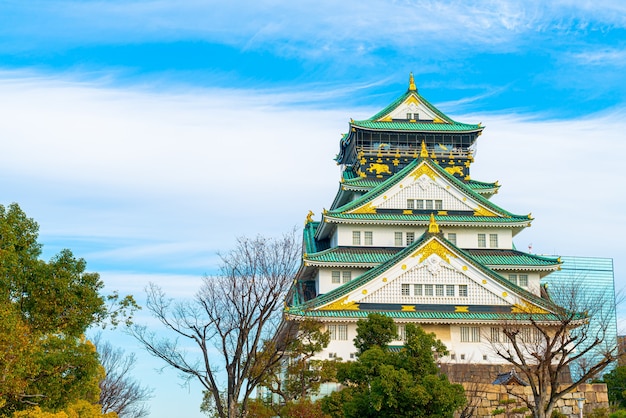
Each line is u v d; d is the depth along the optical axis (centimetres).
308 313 8175
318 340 7356
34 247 5072
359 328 6378
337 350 8575
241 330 5266
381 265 9019
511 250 9975
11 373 4391
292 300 9844
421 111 11388
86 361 5062
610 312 9562
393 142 11144
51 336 5178
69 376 5016
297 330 7631
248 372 5519
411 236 9881
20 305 4906
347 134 11750
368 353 5703
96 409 5650
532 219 9962
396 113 11331
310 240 10769
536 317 8500
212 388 5209
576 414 6844
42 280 4894
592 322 9125
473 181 11100
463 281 9000
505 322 7981
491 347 8725
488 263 9581
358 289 8838
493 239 10025
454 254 9044
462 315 8781
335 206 11600
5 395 4547
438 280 8975
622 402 7369
